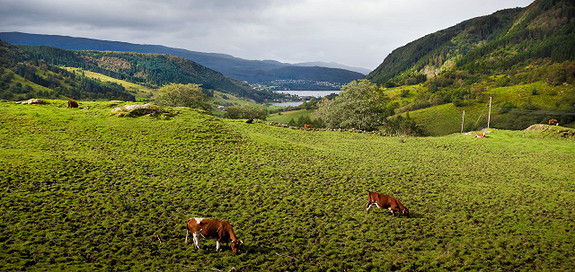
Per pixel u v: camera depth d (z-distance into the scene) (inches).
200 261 582.9
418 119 6761.8
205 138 1612.9
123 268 543.5
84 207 768.9
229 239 626.5
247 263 590.9
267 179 1122.0
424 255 665.6
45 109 1815.9
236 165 1267.2
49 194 819.4
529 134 2305.6
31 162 1023.6
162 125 1727.4
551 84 7224.4
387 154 1721.2
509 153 1861.5
